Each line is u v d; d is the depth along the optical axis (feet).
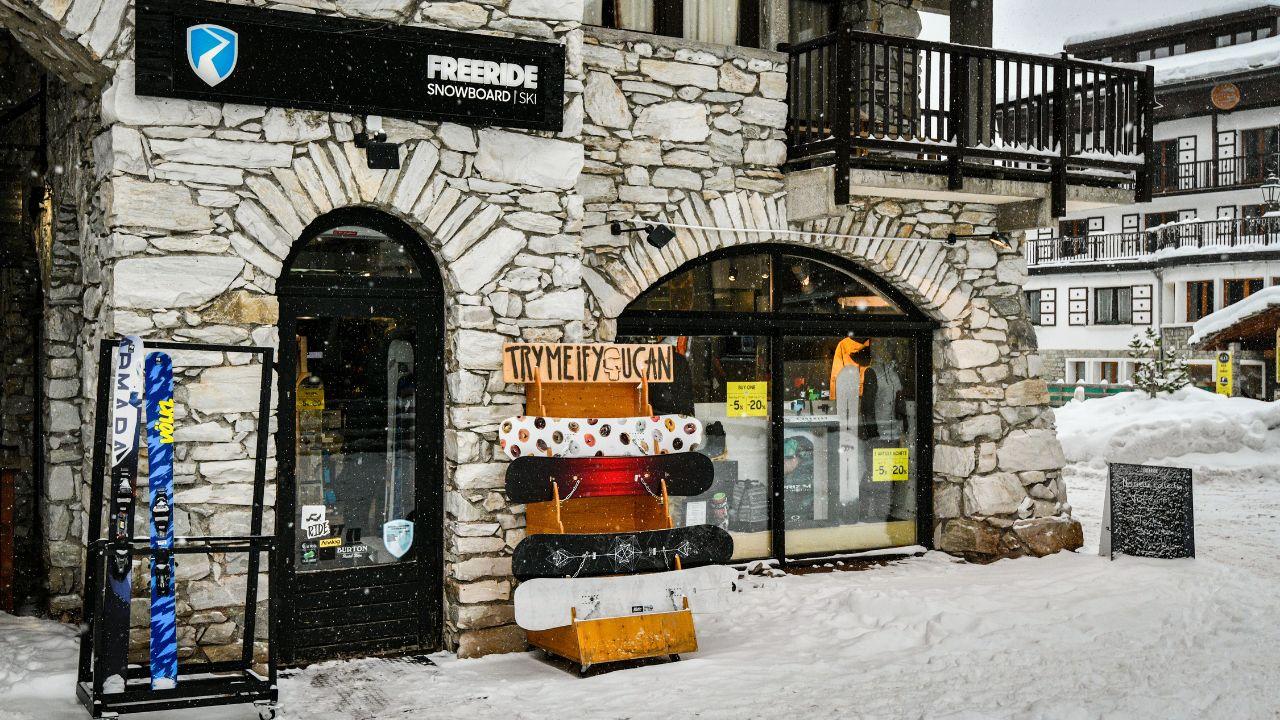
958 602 23.22
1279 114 96.37
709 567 19.86
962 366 29.07
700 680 18.34
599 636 19.12
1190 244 99.40
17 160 25.57
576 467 19.62
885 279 28.84
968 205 29.32
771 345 27.66
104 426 15.71
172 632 15.43
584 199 24.14
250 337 18.92
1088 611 22.48
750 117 26.23
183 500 18.34
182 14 17.90
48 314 22.06
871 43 25.53
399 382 21.27
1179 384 61.98
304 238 20.16
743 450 27.43
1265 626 21.50
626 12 25.81
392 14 19.76
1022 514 29.32
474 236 20.72
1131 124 29.58
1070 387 94.22
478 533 20.62
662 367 21.11
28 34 18.69
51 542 21.95
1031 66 27.86
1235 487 46.37
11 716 15.46
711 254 26.55
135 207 18.03
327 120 19.44
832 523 28.68
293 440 20.10
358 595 20.61
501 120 20.67
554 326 21.54
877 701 17.03
